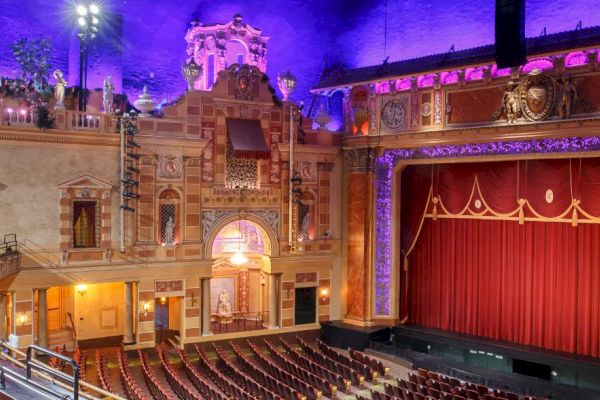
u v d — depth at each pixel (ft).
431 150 103.24
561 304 94.17
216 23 116.57
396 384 87.92
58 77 92.48
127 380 77.97
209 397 76.64
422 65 100.89
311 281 111.86
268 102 106.52
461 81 97.91
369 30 119.96
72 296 103.55
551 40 88.22
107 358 96.68
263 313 111.75
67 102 104.27
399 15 115.75
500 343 97.66
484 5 104.53
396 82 105.19
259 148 103.45
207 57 114.32
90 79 107.04
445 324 106.83
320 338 112.16
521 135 91.71
